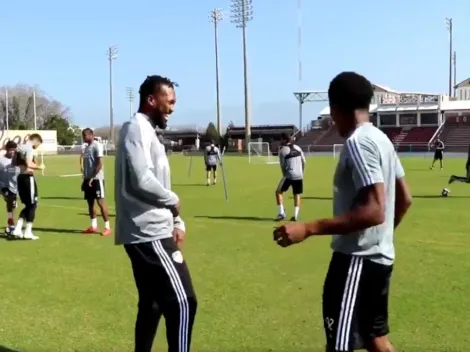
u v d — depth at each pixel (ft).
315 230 9.55
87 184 33.83
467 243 29.53
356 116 10.03
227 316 17.92
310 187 65.82
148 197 12.73
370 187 9.41
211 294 20.40
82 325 17.25
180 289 12.84
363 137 9.73
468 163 54.08
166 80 13.34
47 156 184.34
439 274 22.84
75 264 25.66
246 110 188.44
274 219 40.16
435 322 17.02
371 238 9.85
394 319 17.31
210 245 29.89
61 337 16.21
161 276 12.88
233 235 33.12
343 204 9.98
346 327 9.86
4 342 15.80
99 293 20.76
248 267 24.61
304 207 47.14
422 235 32.04
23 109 306.14
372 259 9.86
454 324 16.83
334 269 10.14
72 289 21.31
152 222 12.89
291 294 20.33
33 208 32.60
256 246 29.45
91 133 33.53
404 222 37.04
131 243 12.97
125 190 12.96
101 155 33.68
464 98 252.62
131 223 12.95
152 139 13.01
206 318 17.71
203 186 70.28
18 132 119.85
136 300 19.86
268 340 15.80
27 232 32.50
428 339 15.64
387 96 217.97
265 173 94.84
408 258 25.88
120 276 23.34
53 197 57.06
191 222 38.63
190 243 30.50
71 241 31.71
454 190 60.03
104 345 15.58
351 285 9.86
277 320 17.51
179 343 12.81
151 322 13.80
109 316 18.10
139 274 13.24
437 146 100.01
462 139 191.93
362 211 9.30
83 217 41.75
